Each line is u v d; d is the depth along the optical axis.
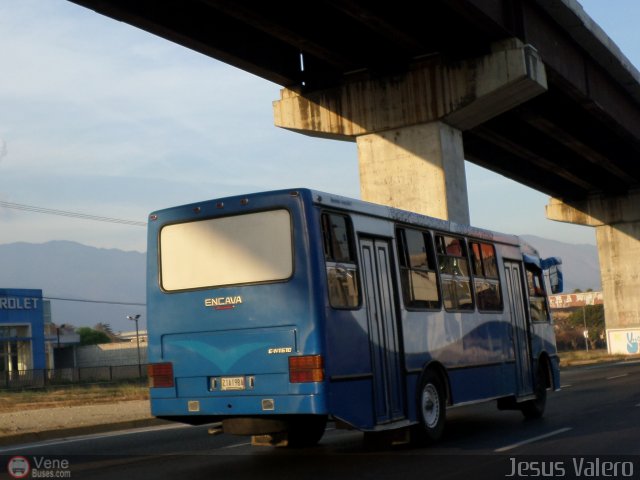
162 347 11.62
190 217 11.71
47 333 76.00
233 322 11.17
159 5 24.03
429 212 29.16
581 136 42.53
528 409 16.83
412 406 12.38
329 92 31.23
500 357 15.49
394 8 25.36
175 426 19.31
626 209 61.50
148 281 11.85
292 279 10.90
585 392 23.75
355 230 11.73
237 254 11.30
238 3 23.09
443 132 29.44
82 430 18.16
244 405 10.96
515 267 17.02
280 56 30.38
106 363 81.88
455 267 14.40
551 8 29.98
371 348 11.60
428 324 13.11
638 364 46.28
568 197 63.25
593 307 134.12
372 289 11.89
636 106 42.44
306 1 24.77
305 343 10.71
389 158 30.05
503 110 29.92
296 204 11.03
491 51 28.44
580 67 34.25
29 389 43.59
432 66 29.36
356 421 11.03
